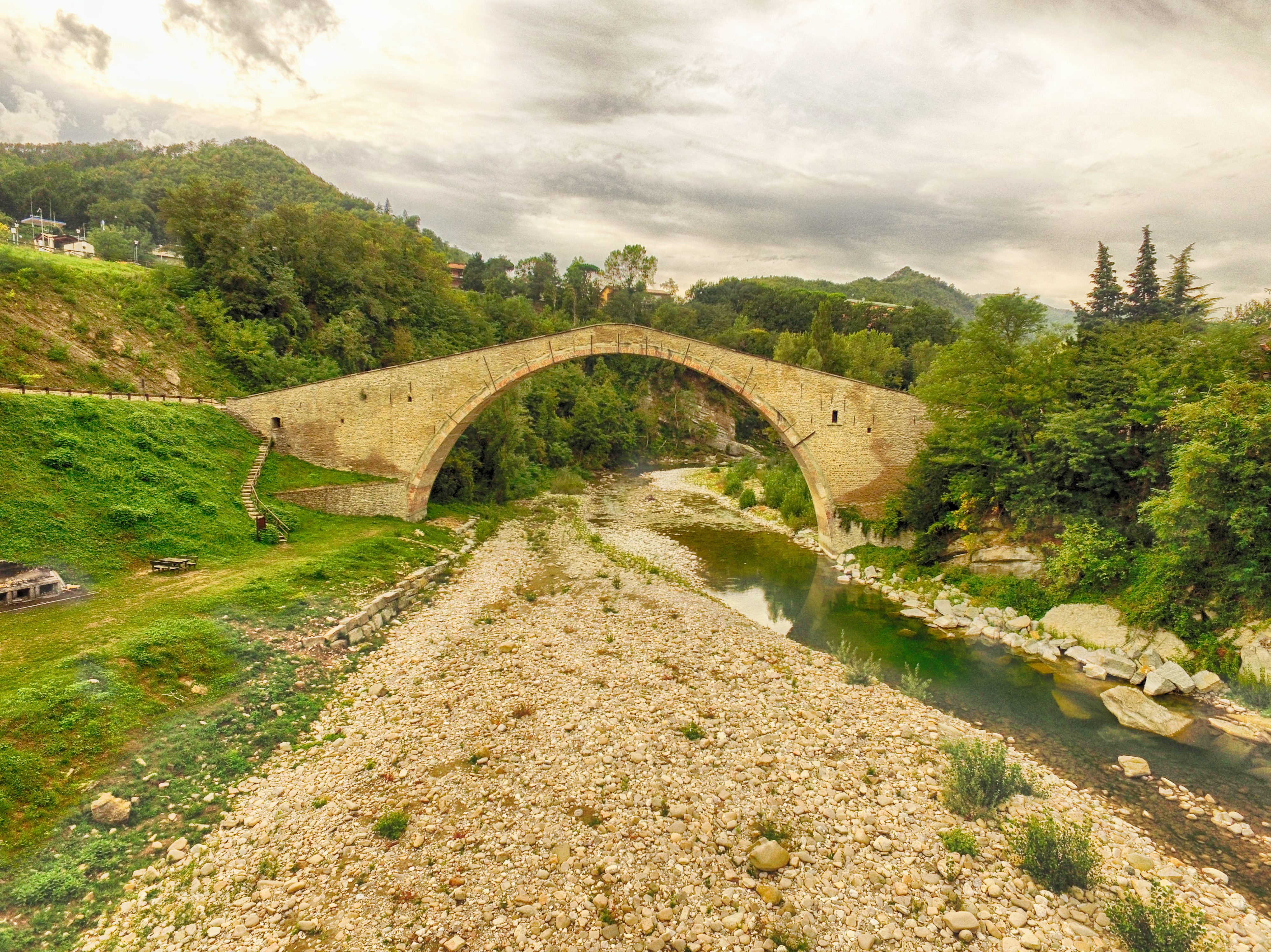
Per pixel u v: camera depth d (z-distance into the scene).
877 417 35.56
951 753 15.62
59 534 22.88
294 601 23.22
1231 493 19.02
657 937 10.29
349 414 39.69
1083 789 14.91
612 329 37.84
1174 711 18.45
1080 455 23.75
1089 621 23.17
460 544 38.72
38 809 11.99
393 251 66.19
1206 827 13.52
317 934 10.41
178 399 37.03
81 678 15.22
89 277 41.34
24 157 183.25
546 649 22.50
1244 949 10.15
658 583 31.48
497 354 38.69
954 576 29.30
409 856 12.16
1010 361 28.53
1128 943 10.11
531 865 11.93
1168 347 24.38
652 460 97.88
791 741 16.45
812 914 10.77
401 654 22.00
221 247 48.19
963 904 11.02
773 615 28.08
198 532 27.39
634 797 13.95
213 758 14.78
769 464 67.69
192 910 10.83
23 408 26.28
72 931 10.22
